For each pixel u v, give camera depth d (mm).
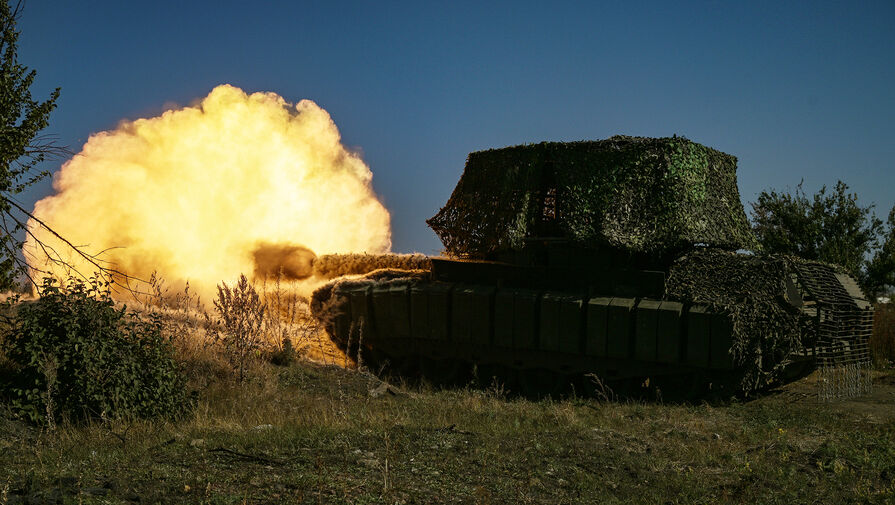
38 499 6078
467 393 16469
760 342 16547
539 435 10805
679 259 18531
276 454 8312
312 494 6945
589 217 18906
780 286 17172
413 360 20859
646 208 18812
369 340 20953
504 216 19875
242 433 9711
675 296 17453
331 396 14375
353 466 8062
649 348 17188
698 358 16734
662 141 19266
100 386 11023
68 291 11828
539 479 8508
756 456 10570
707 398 16984
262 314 15656
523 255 19734
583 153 19531
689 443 11453
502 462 8992
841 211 26484
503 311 18844
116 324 12086
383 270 21625
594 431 11391
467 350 19703
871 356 22672
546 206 21031
